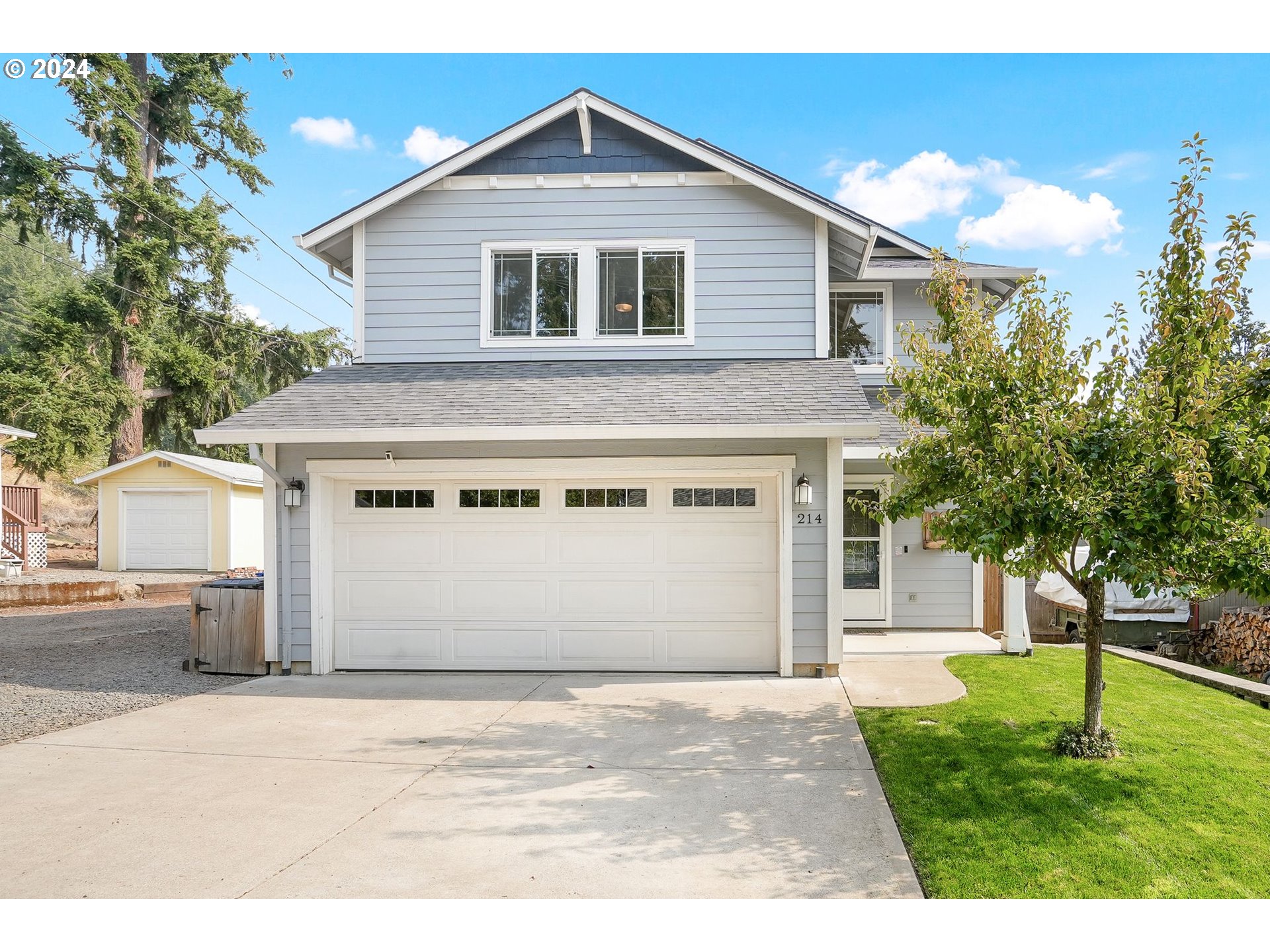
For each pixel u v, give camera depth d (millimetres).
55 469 23062
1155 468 4852
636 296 10039
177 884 3902
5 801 5023
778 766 5656
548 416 8305
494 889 3844
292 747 6191
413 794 5137
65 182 25047
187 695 8016
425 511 9047
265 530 8906
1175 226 5199
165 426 30328
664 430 7910
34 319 24047
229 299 29938
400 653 9039
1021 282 5730
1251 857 4129
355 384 9500
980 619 11516
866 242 9828
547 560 8938
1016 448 5094
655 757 5883
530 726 6750
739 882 3902
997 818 4617
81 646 11266
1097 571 5160
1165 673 8750
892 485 7309
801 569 8562
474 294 10156
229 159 29281
